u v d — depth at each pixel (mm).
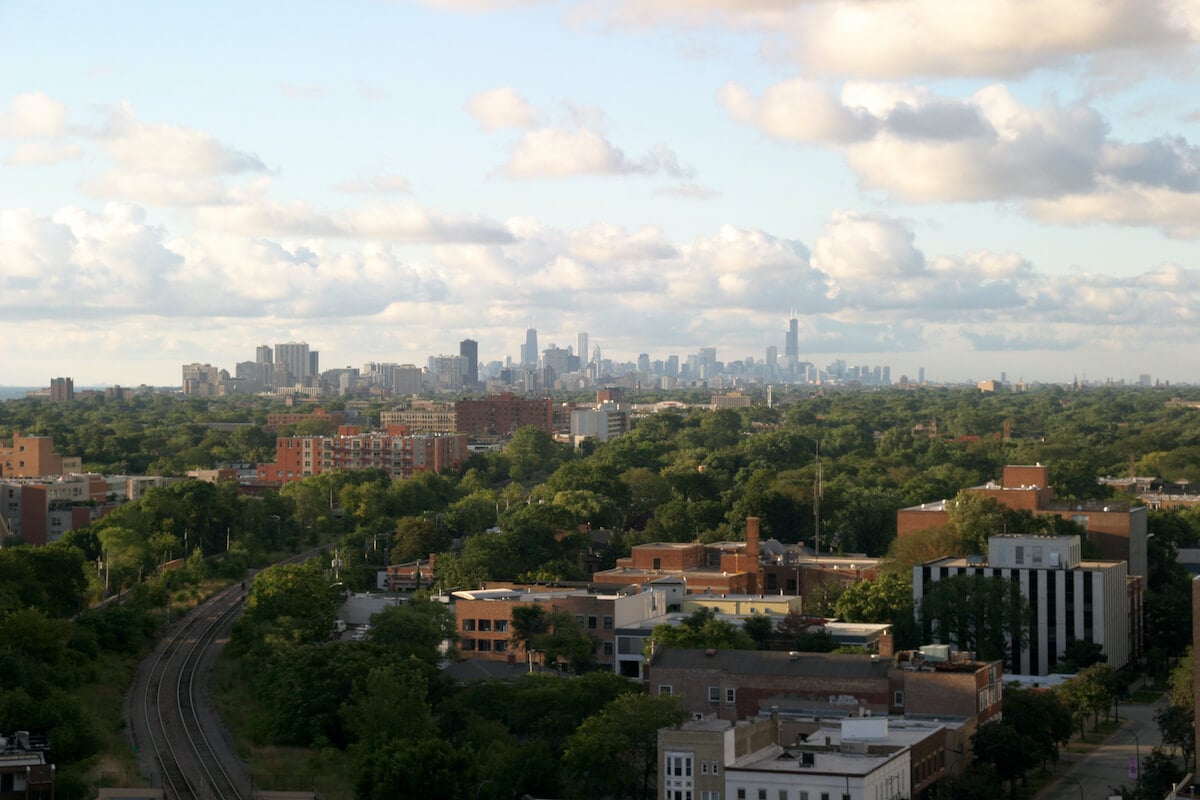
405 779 182875
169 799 190125
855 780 165875
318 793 195000
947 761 194500
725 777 171625
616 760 187625
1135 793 188875
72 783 185000
